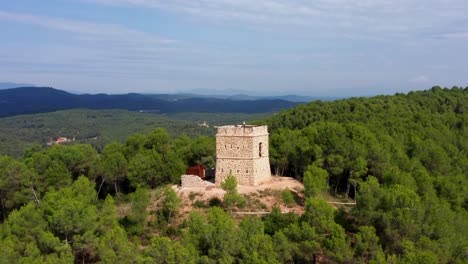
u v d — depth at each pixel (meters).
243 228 67.25
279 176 103.50
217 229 64.50
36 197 100.19
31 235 70.00
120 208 98.81
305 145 104.50
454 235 63.06
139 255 64.88
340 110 165.25
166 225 81.69
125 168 113.38
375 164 98.12
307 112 164.62
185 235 69.06
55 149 119.62
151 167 108.62
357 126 113.38
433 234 62.97
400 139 117.94
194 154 118.94
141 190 85.25
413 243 59.78
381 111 157.25
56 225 70.19
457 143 129.12
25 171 101.62
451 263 60.44
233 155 90.75
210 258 62.47
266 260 59.88
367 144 102.88
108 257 63.41
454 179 94.19
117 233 67.81
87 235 70.06
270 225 72.69
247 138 89.69
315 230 64.75
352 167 98.12
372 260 56.59
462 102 184.12
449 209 70.12
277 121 162.38
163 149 123.62
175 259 61.09
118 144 131.25
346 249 59.44
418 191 82.25
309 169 90.38
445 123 149.75
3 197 104.62
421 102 183.25
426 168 105.50
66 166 112.88
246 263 60.19
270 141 108.50
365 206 69.19
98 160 116.62
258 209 83.00
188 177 93.25
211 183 93.69
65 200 73.62
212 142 122.19
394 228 64.00
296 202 86.00
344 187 105.75
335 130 108.56
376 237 60.97
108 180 114.50
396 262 55.91
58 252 67.25
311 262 65.94
